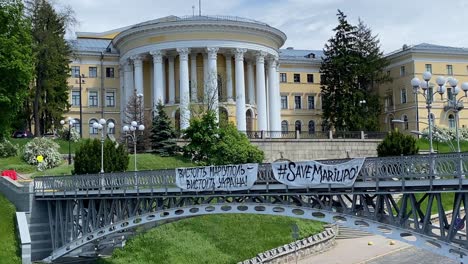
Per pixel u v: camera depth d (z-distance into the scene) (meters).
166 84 68.44
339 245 43.03
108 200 31.86
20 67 44.94
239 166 24.95
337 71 73.06
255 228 38.78
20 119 62.88
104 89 75.94
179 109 64.19
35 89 62.31
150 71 69.75
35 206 35.88
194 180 26.61
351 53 73.81
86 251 35.72
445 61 79.19
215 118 50.59
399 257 38.78
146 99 69.38
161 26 64.69
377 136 67.06
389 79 77.00
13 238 34.28
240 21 64.94
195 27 64.38
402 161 19.89
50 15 63.38
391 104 81.88
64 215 34.97
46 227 35.88
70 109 74.25
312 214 22.97
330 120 74.81
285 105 83.88
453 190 18.48
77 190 33.16
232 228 38.28
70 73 71.38
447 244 18.88
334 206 22.97
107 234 31.14
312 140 61.41
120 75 74.94
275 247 36.97
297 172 23.00
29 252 33.53
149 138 56.38
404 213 20.34
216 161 48.78
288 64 84.62
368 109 73.00
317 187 22.34
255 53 67.31
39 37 61.16
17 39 46.12
